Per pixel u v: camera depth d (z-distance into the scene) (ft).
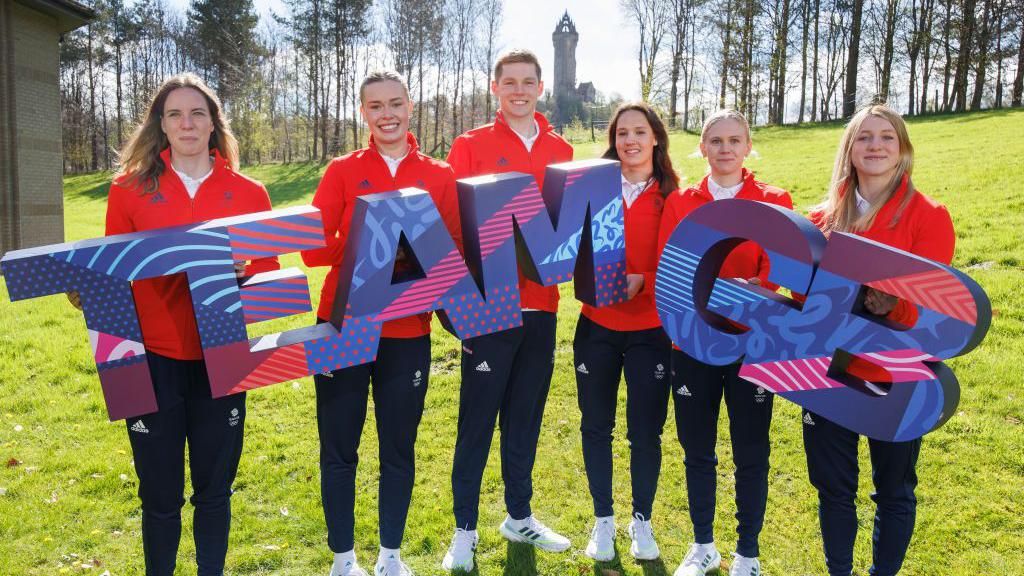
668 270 9.80
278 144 173.58
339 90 148.77
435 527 12.18
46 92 48.08
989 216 31.48
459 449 11.01
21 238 46.16
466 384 10.91
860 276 8.17
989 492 12.73
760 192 10.41
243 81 150.82
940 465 13.78
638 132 10.93
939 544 11.32
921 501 12.62
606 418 11.27
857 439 9.21
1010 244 26.91
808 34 125.90
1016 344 18.86
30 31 46.42
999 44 104.06
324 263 10.59
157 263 8.13
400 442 10.17
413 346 10.06
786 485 13.61
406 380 9.99
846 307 8.33
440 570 10.94
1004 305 21.62
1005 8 102.53
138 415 8.50
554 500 13.24
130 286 8.11
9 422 16.72
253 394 19.06
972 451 14.11
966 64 105.19
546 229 10.05
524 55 11.26
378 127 9.93
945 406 7.97
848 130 9.22
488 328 9.99
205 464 9.07
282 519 12.46
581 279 10.88
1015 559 10.85
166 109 8.79
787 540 11.73
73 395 18.65
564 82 362.94
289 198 95.81
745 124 10.21
